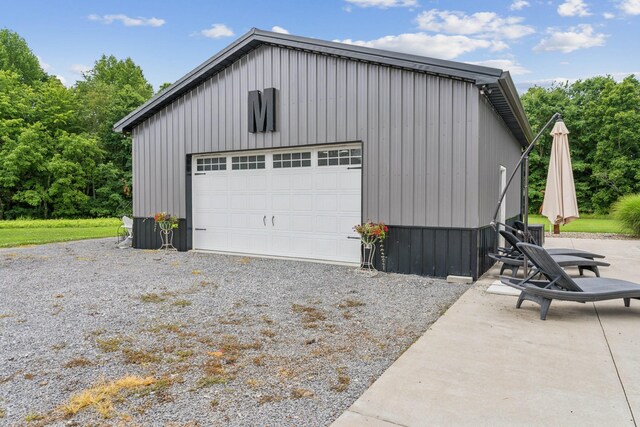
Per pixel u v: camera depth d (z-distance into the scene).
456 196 6.48
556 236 13.73
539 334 3.83
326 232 7.88
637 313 4.52
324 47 7.42
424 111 6.70
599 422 2.33
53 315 4.60
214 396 2.71
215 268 7.49
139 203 10.37
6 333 4.00
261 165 8.61
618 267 7.49
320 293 5.62
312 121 7.77
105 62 40.47
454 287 5.97
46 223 19.31
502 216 9.55
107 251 9.87
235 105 8.70
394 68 6.93
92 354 3.46
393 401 2.60
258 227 8.72
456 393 2.69
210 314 4.64
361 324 4.26
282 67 8.08
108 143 26.83
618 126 25.47
